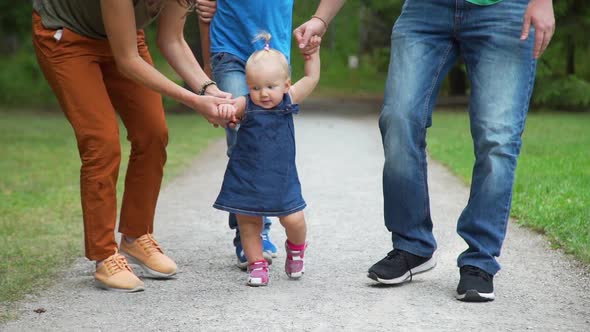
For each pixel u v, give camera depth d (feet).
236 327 15.67
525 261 21.01
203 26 20.72
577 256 21.04
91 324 16.10
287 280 19.45
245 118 18.35
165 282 19.58
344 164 46.06
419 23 17.93
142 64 17.83
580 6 87.61
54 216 30.22
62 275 20.44
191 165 47.21
